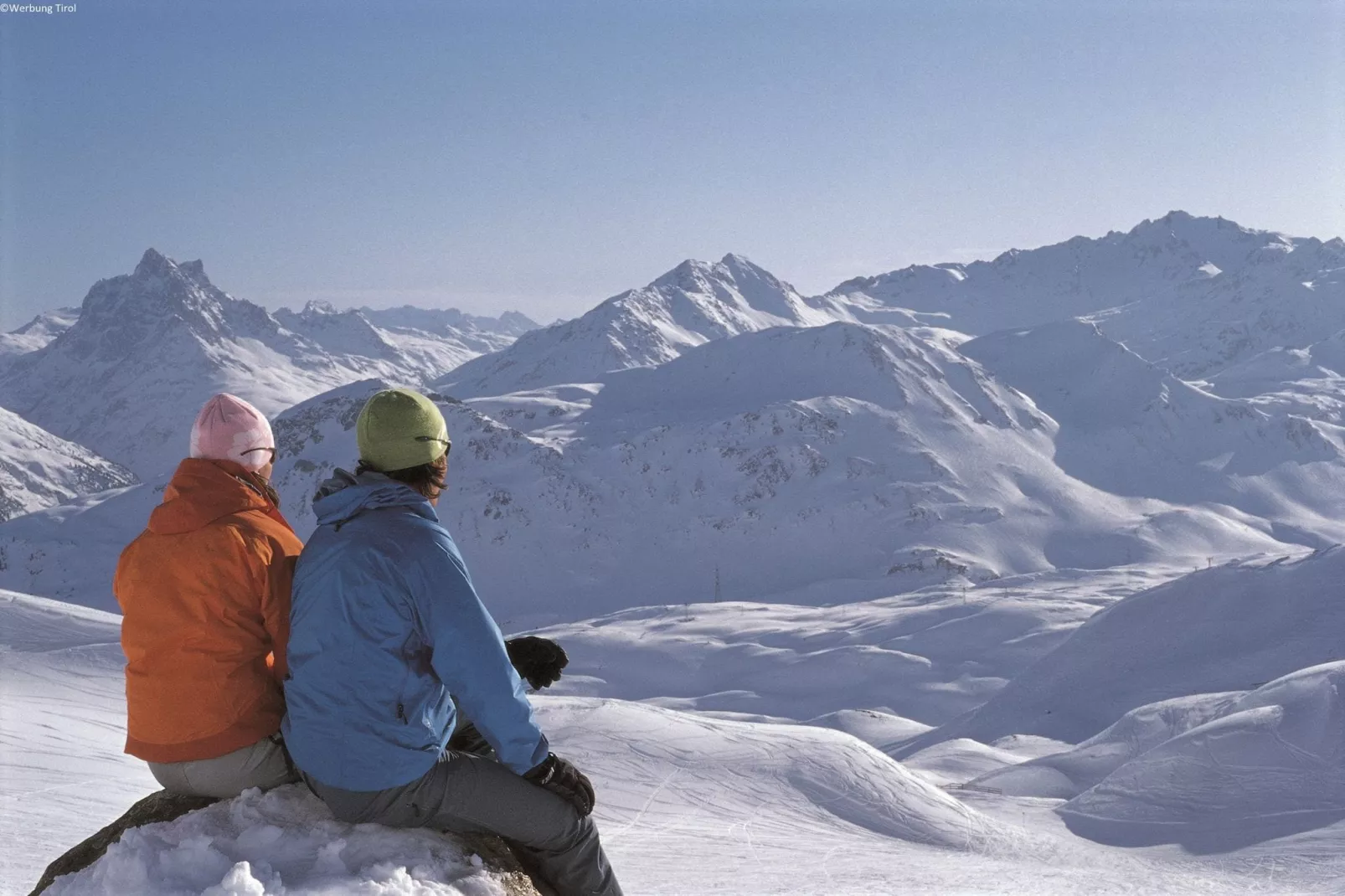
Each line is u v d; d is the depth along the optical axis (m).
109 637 46.19
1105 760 63.72
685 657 160.62
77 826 17.52
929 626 165.75
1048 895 21.73
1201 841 44.28
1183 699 70.00
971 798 55.94
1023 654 143.25
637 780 38.12
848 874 23.95
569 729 43.41
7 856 14.41
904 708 129.25
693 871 23.84
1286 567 105.56
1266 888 32.53
